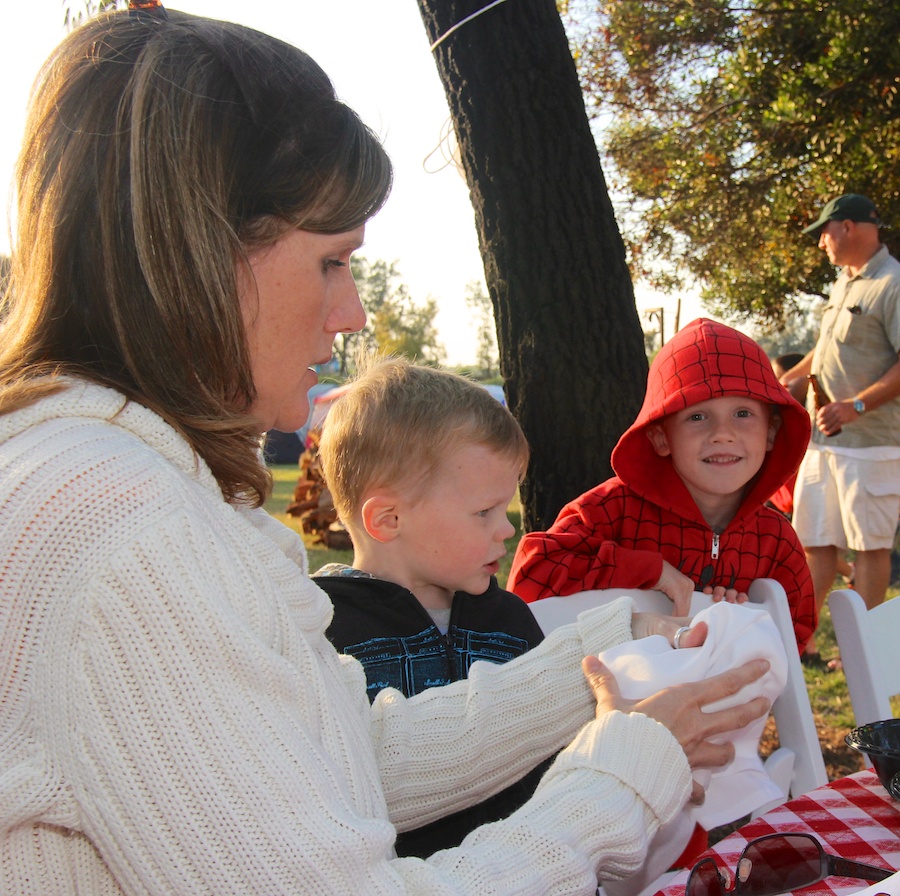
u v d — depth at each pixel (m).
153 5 0.95
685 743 1.14
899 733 1.33
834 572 4.66
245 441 0.94
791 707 1.90
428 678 1.66
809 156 10.76
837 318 4.50
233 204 0.87
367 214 0.95
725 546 2.43
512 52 2.83
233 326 0.87
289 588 0.90
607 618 1.43
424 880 0.83
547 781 1.05
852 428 4.38
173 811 0.74
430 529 1.69
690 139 11.27
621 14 11.13
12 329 0.90
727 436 2.29
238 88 0.88
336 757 0.85
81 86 0.87
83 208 0.86
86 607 0.73
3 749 0.76
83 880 0.81
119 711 0.73
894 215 10.49
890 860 1.14
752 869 1.06
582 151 2.90
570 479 2.92
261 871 0.74
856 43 9.71
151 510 0.77
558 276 2.87
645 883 1.36
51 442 0.79
